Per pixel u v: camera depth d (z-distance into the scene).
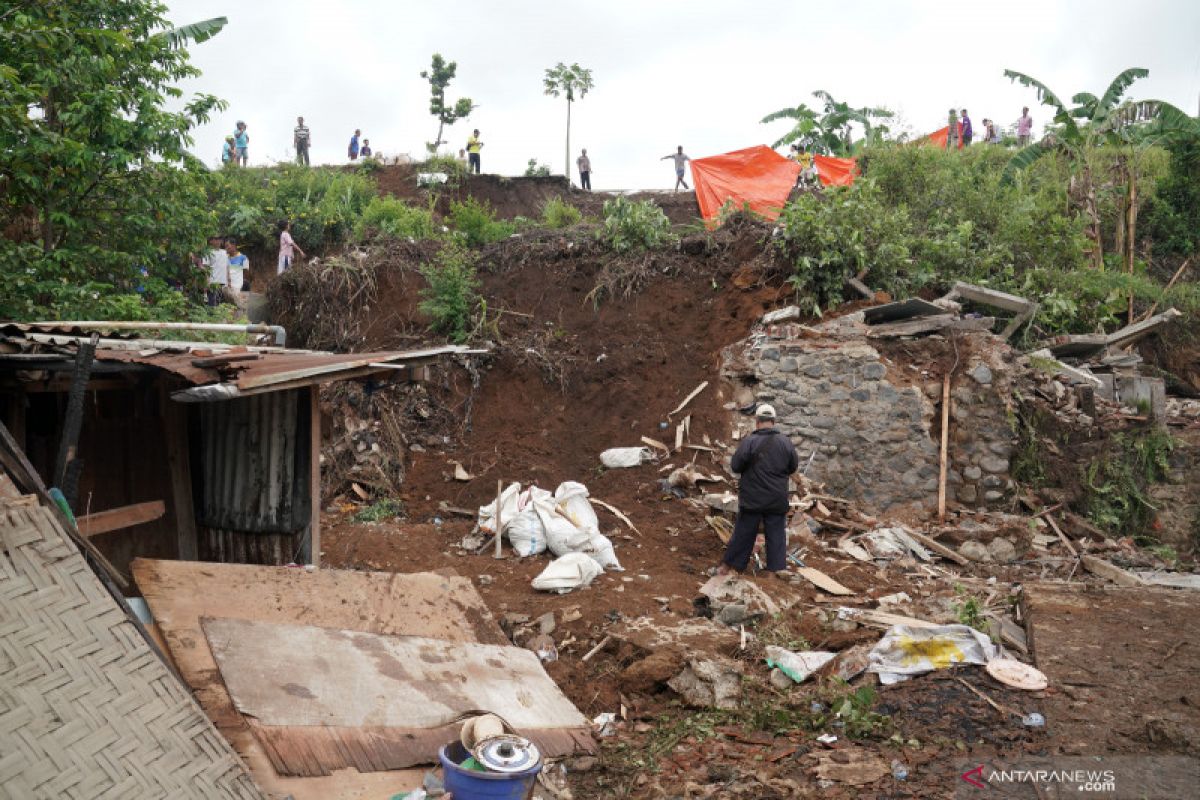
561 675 6.38
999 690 5.72
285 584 5.38
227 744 3.82
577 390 11.96
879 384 10.88
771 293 12.10
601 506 10.03
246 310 13.92
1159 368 15.81
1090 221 16.66
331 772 4.29
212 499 6.86
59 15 9.38
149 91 10.16
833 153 21.50
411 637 5.56
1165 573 9.57
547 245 13.55
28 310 8.74
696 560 8.94
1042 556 10.01
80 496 5.97
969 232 13.70
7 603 3.37
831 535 10.05
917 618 7.27
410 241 14.01
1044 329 14.03
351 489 10.70
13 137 8.80
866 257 12.15
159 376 6.28
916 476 10.78
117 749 3.42
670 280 12.75
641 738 5.62
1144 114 16.89
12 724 3.17
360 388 11.39
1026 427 11.16
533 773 4.22
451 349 6.59
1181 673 5.88
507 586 8.00
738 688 6.02
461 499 10.55
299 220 18.48
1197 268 19.11
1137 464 11.56
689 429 11.15
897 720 5.50
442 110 28.12
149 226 10.30
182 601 4.85
